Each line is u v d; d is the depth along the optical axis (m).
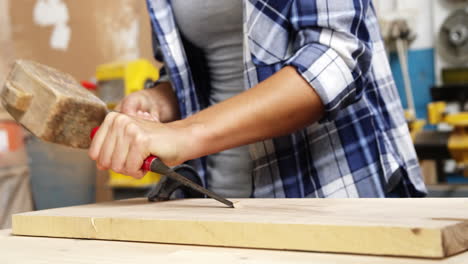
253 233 0.50
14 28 2.64
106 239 0.59
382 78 0.91
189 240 0.53
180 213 0.61
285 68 0.72
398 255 0.43
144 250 0.52
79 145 0.80
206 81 1.05
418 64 4.39
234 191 0.97
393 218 0.49
